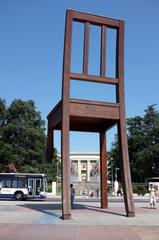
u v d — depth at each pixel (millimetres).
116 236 15422
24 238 14602
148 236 15453
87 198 60688
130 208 23625
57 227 18234
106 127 28656
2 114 91000
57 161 100688
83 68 24766
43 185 48156
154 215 24688
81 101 24297
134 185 77375
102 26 25547
